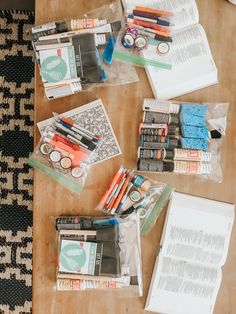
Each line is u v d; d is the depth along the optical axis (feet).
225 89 4.44
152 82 4.33
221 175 4.41
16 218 6.23
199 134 4.32
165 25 4.27
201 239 4.42
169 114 4.30
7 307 6.23
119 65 4.34
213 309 4.47
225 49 4.43
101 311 4.33
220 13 4.41
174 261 4.40
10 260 6.23
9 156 6.22
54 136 4.22
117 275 4.17
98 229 4.20
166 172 4.33
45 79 4.13
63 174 4.22
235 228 4.48
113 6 4.32
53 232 4.27
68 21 4.20
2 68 6.23
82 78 4.16
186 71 4.35
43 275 4.28
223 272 4.47
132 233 4.29
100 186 4.31
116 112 4.34
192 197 4.39
